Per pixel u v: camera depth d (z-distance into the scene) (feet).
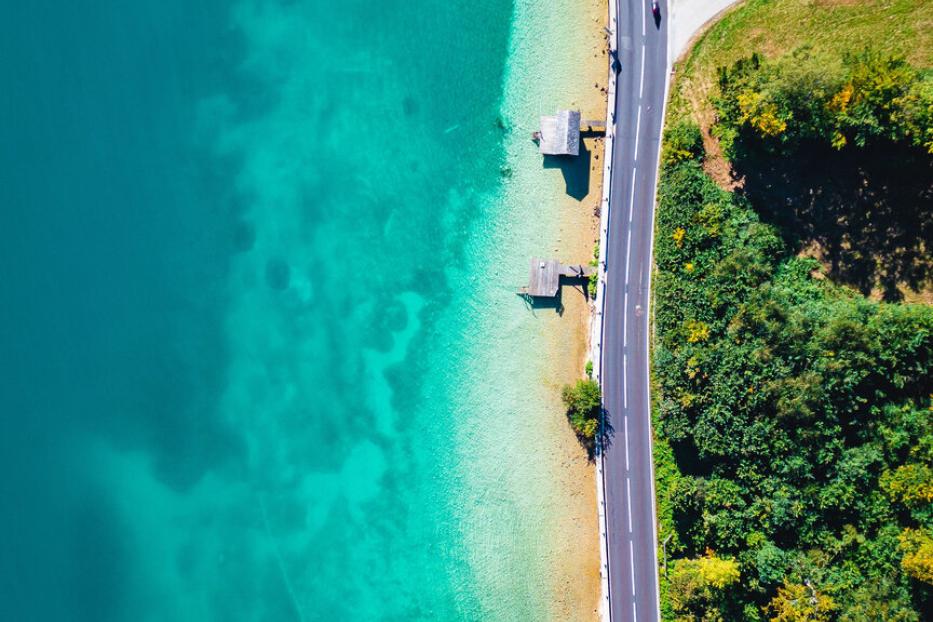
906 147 167.22
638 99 191.42
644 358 192.03
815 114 164.96
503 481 198.59
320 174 205.67
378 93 204.13
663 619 189.78
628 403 192.54
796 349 172.65
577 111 192.03
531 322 197.88
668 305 187.21
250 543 207.10
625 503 192.34
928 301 173.17
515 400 198.39
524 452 197.57
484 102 199.93
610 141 191.83
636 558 191.62
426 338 202.90
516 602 197.16
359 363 205.46
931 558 156.35
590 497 194.59
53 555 206.59
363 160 204.44
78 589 206.28
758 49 184.03
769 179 182.50
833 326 169.27
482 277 200.44
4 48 206.59
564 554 195.52
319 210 205.87
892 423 169.58
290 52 207.10
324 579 205.46
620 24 191.42
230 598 206.39
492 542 198.80
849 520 174.19
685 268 186.09
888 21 175.32
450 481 201.26
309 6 207.10
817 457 174.09
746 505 181.27
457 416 201.36
